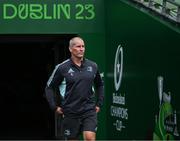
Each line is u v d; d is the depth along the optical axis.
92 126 17.23
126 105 25.83
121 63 26.53
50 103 17.48
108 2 28.44
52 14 29.17
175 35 19.44
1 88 54.91
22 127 45.25
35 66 54.28
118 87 27.09
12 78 54.72
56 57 34.53
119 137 27.00
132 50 24.77
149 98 22.48
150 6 23.17
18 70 54.59
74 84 17.06
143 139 23.23
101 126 29.23
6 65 54.44
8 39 33.56
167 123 20.33
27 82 54.53
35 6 29.12
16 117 54.00
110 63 28.42
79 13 29.23
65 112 17.33
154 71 21.80
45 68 53.78
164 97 20.62
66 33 29.17
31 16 29.08
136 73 24.27
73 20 29.19
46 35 30.48
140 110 23.69
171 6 23.69
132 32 24.72
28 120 51.72
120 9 26.41
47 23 29.12
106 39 29.12
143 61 23.27
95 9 29.28
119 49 26.84
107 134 29.17
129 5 25.02
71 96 17.16
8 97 54.81
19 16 29.02
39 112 54.00
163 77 20.77
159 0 24.45
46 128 43.81
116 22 27.19
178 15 20.28
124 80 26.08
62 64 17.19
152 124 22.05
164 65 20.64
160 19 21.48
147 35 22.66
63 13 29.19
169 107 20.09
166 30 20.36
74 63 17.17
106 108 29.23
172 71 19.78
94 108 17.53
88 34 29.19
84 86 17.14
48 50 41.62
